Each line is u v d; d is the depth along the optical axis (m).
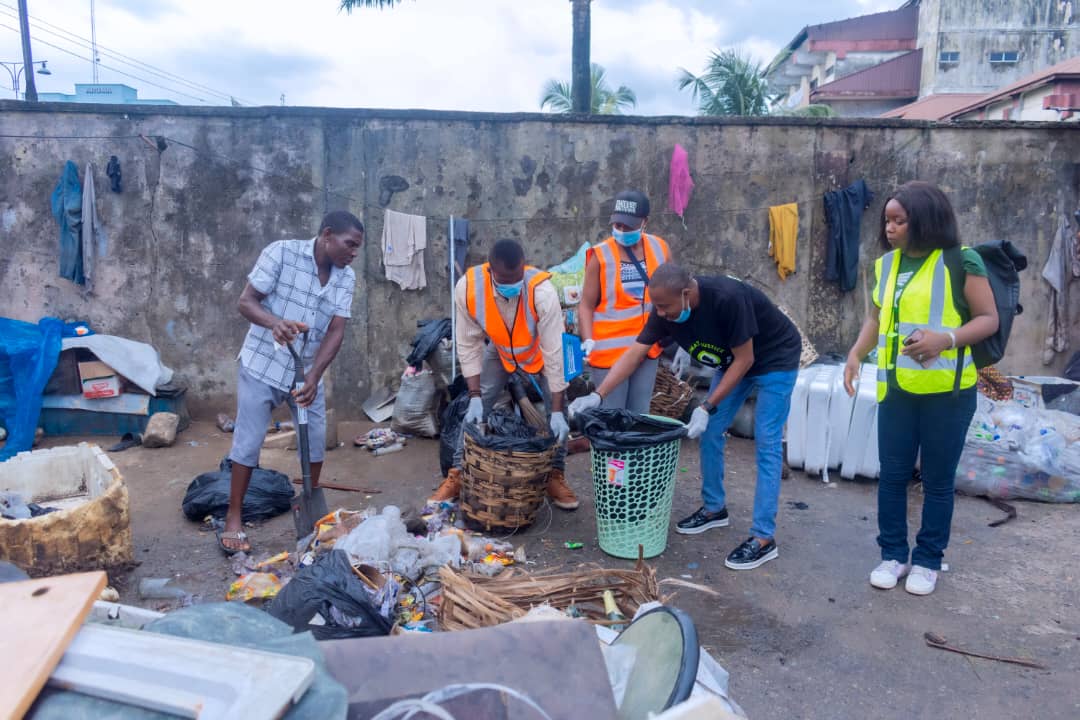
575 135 6.57
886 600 3.53
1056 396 5.87
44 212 6.28
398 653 1.39
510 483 4.04
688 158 6.66
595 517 4.46
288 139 6.31
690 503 4.80
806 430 5.22
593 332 4.58
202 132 6.26
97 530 3.59
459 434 4.73
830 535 4.29
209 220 6.36
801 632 3.26
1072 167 6.80
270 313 3.81
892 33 30.16
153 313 6.43
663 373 5.89
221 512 4.34
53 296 6.38
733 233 6.78
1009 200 6.84
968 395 3.32
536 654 1.42
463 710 1.26
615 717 1.33
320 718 1.12
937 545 3.57
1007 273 3.29
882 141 6.75
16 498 3.88
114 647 1.19
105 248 6.33
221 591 3.56
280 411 6.59
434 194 6.52
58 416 6.00
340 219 3.82
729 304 3.58
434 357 6.04
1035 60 27.44
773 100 27.55
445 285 6.62
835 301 6.91
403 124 6.41
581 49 9.60
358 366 6.59
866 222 6.86
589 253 4.56
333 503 4.73
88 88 25.45
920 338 3.21
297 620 2.72
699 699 1.29
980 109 16.53
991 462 4.79
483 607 2.53
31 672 1.11
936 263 3.26
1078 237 6.78
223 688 1.11
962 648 3.12
